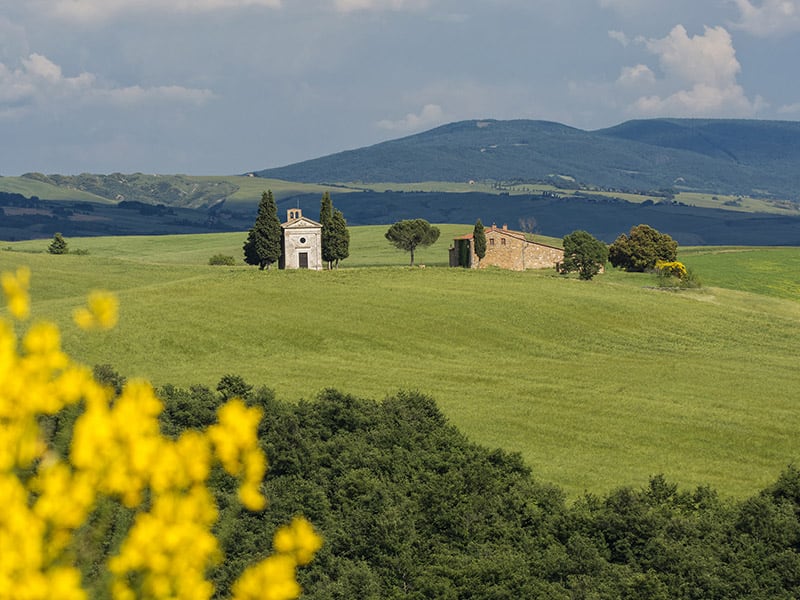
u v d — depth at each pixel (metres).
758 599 96.19
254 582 15.27
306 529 15.60
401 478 122.81
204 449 14.66
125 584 14.48
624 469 176.00
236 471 14.73
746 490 165.62
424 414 148.75
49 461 14.08
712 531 110.75
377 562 104.69
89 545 14.61
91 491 13.84
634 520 108.75
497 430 198.88
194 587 14.54
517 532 111.69
